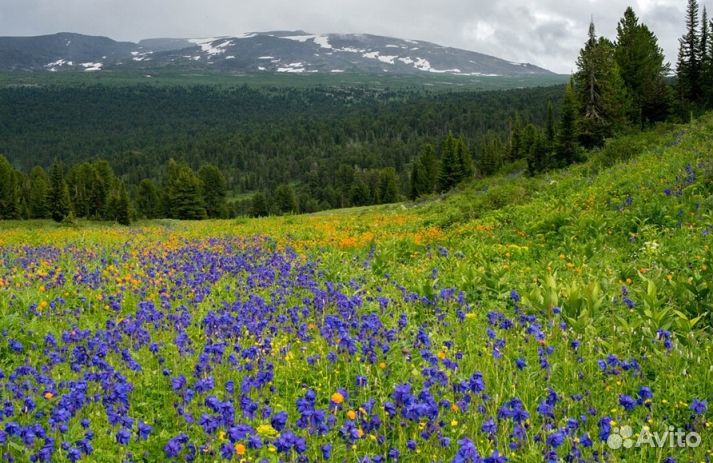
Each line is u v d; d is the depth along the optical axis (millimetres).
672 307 8547
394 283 12203
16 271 13359
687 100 70375
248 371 6840
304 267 13828
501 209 24672
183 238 26234
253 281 12273
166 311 9570
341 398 5520
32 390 6055
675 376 6293
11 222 78062
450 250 16719
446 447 5066
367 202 157625
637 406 5781
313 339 8133
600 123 54656
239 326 8195
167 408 6090
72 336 7672
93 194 109750
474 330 8508
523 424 5301
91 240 25703
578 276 11672
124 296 11055
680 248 12523
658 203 15914
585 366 6746
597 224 15570
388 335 7648
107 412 5508
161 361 7156
